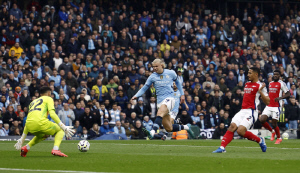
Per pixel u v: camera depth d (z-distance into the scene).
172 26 41.03
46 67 32.44
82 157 13.33
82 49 35.41
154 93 32.78
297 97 38.59
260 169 9.98
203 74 37.41
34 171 9.77
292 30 45.84
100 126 30.81
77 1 39.59
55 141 13.50
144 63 36.19
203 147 18.67
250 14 46.66
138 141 25.34
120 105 32.31
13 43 33.88
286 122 33.28
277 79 23.09
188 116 31.92
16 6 35.94
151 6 42.34
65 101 31.22
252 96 14.76
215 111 33.47
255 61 40.34
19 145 13.62
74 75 33.16
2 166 10.84
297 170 9.76
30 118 13.41
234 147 18.52
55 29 35.31
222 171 9.65
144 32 39.34
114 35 37.91
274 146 19.73
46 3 38.97
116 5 40.75
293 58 42.84
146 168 10.34
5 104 29.41
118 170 9.96
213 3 47.03
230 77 36.62
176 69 35.56
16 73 31.06
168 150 16.81
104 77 33.50
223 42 41.66
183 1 44.78
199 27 41.59
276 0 49.03
